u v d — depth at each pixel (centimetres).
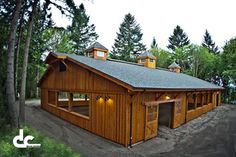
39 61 2353
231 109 2614
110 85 1084
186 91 1545
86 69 1227
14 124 876
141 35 5184
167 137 1218
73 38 3681
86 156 827
